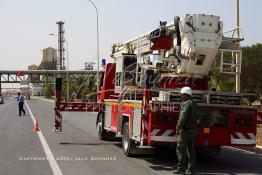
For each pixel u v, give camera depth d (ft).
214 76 59.88
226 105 52.11
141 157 59.41
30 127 110.93
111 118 69.87
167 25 57.98
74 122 137.08
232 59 56.80
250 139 52.70
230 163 56.49
